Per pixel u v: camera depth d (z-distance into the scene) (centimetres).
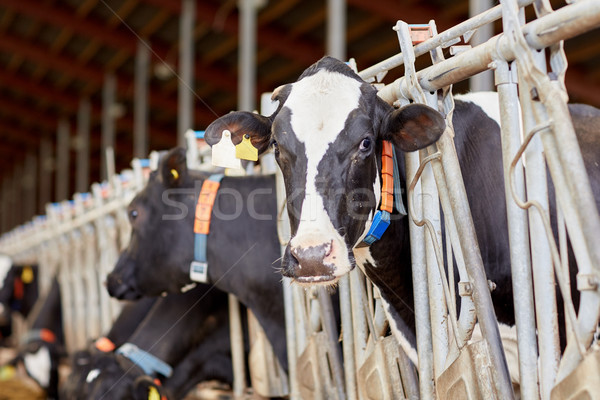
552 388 193
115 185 533
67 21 1502
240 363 372
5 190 2978
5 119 2416
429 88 244
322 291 308
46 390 573
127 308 416
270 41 1395
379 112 236
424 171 246
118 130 2177
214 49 1547
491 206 246
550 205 236
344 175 222
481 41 552
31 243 930
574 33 185
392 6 1155
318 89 232
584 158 247
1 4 1454
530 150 203
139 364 361
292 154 225
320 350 313
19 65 1903
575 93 1249
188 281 344
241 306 380
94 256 627
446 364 239
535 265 202
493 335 220
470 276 225
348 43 1361
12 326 898
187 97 1328
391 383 274
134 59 1694
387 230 248
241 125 251
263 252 329
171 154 334
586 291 184
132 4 1391
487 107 263
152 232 341
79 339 655
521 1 200
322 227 214
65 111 2158
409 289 263
